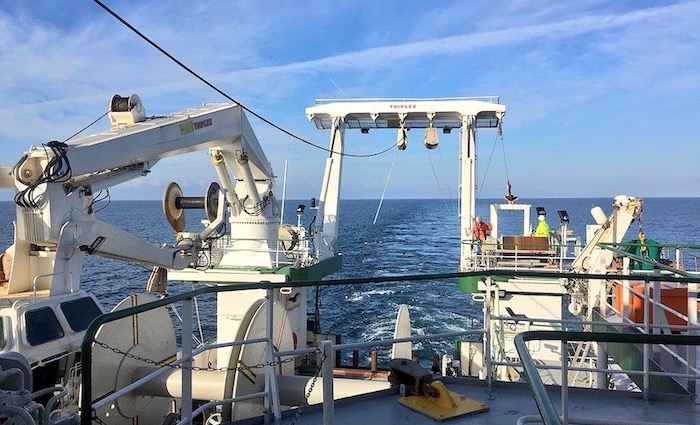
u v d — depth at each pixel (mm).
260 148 14328
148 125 10289
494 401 5719
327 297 37000
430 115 17844
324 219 17938
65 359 9484
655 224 111188
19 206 9055
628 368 7859
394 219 131000
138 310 4160
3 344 8500
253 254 14414
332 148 18266
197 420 10664
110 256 10766
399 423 5133
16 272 10047
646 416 5320
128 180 10719
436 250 63750
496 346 13289
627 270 9117
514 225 84938
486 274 5926
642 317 8539
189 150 11453
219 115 11859
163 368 5094
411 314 31672
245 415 7988
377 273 46406
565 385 3699
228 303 13656
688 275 6816
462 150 17750
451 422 5125
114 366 8789
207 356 13508
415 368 5812
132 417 9172
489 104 17609
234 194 14234
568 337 3312
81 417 3643
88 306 10172
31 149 9156
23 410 3080
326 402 4125
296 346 14312
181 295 4656
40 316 9070
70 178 8883
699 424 5113
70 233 9562
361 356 24219
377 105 17969
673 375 5676
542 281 14734
